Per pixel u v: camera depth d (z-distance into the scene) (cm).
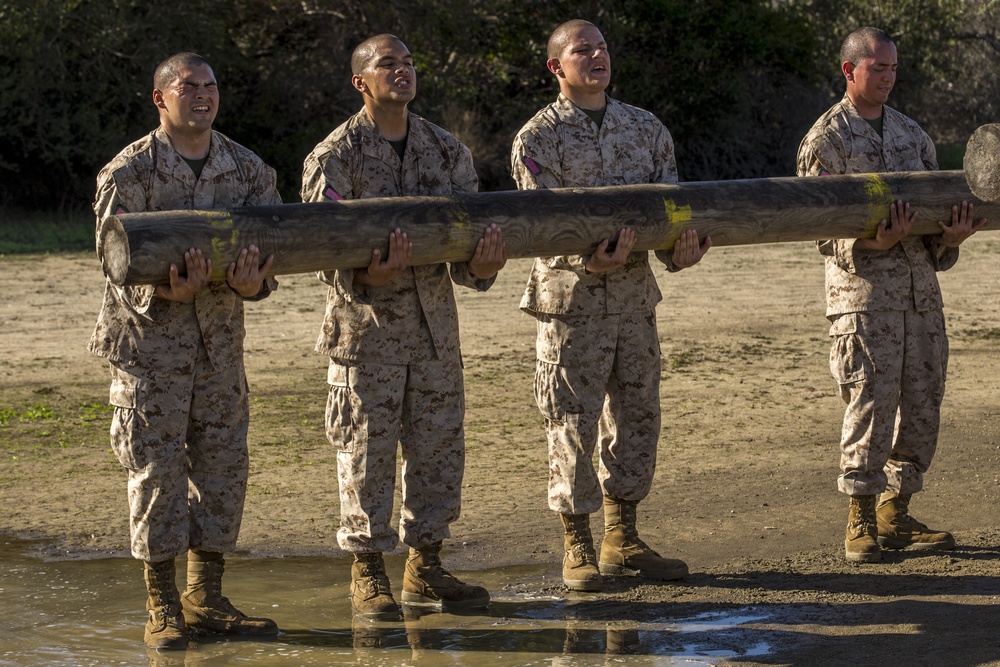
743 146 2923
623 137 554
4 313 1305
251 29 2631
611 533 573
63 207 2370
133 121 2403
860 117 584
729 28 2772
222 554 505
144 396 474
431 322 512
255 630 493
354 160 511
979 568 560
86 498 698
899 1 3366
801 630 488
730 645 473
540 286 549
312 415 893
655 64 2820
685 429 855
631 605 525
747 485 715
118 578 568
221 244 455
